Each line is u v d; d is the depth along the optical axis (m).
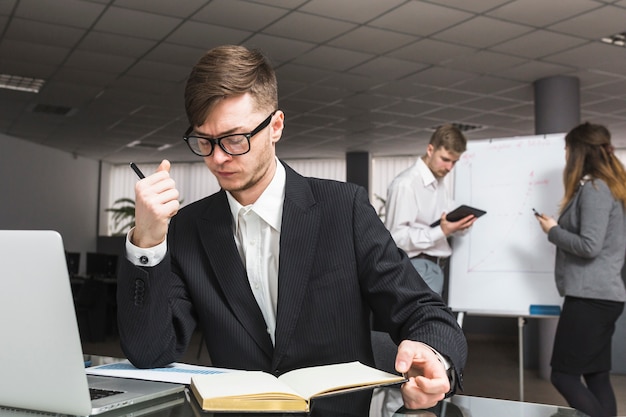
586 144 2.66
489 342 7.68
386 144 10.13
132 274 1.06
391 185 3.30
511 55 5.69
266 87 1.06
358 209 1.28
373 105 7.65
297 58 5.86
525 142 3.36
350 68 6.16
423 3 4.54
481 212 3.01
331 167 11.56
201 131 1.04
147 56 5.86
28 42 5.54
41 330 0.80
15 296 0.80
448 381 0.91
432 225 3.13
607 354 2.62
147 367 1.11
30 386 0.82
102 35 5.32
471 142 3.48
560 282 2.71
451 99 7.31
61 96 7.40
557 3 4.51
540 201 3.24
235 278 1.23
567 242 2.61
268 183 1.23
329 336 1.22
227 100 1.02
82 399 0.79
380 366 1.38
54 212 10.30
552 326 5.26
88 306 7.25
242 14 4.80
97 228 11.74
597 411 2.55
